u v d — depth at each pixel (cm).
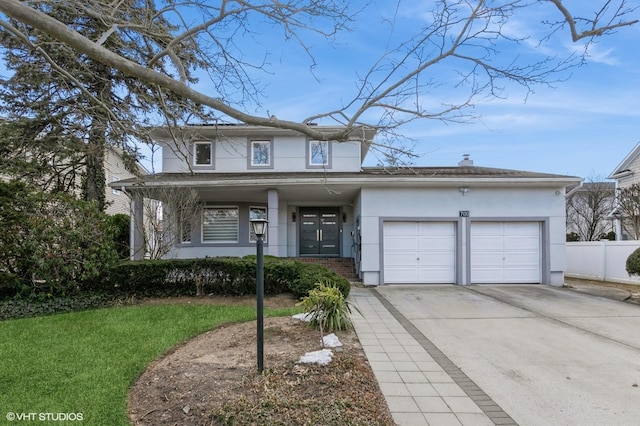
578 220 2509
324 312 621
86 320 680
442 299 945
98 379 426
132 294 893
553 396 393
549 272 1180
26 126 1249
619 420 344
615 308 836
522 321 717
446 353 529
